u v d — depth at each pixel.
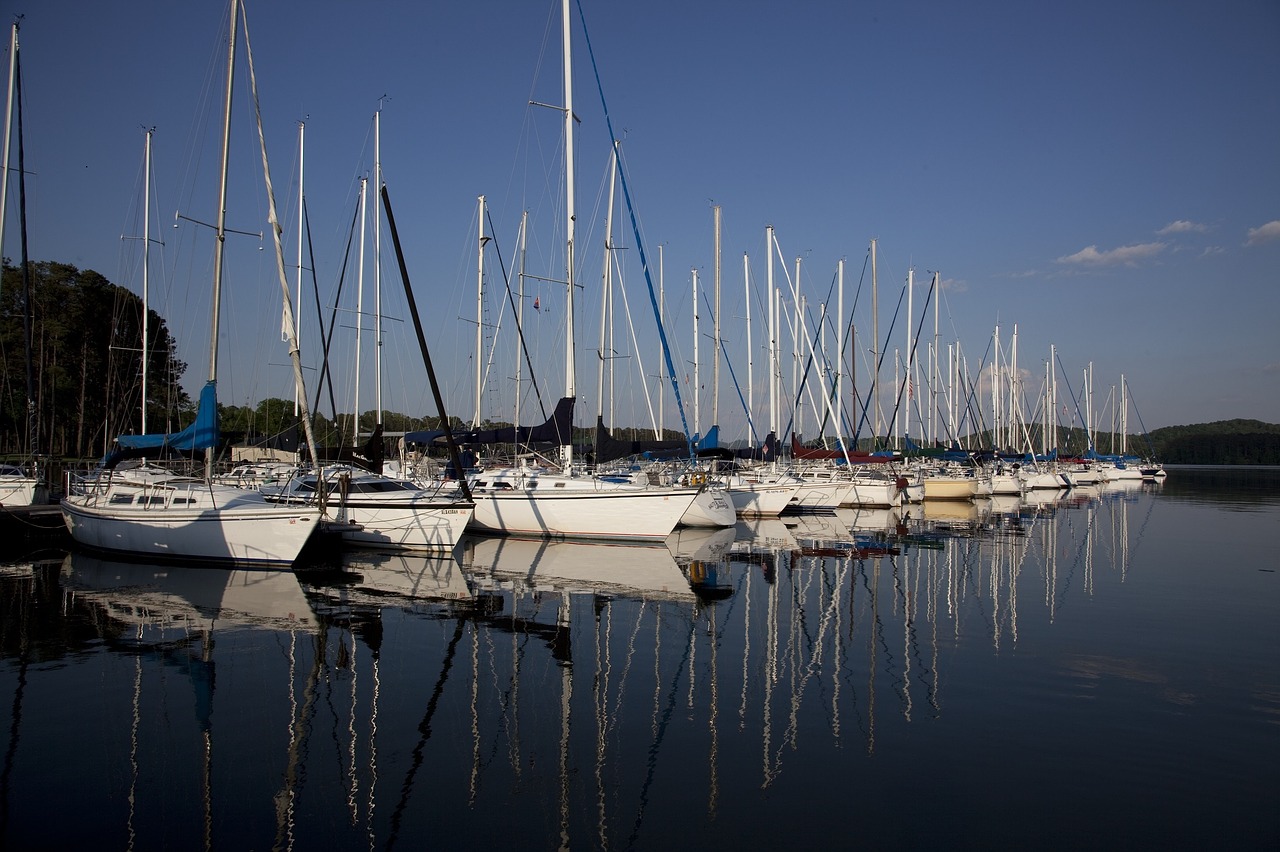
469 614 12.45
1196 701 8.48
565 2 21.41
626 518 20.95
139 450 18.62
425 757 6.94
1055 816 5.91
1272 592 14.84
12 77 21.70
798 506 33.53
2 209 21.12
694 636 11.23
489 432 21.67
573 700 8.44
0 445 34.94
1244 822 5.82
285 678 9.11
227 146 16.78
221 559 16.53
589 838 5.56
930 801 6.14
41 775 6.52
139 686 8.77
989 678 9.27
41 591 13.89
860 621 12.24
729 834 5.63
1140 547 21.64
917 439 47.09
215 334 16.72
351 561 17.55
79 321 37.75
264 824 5.74
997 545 21.94
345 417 28.73
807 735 7.49
